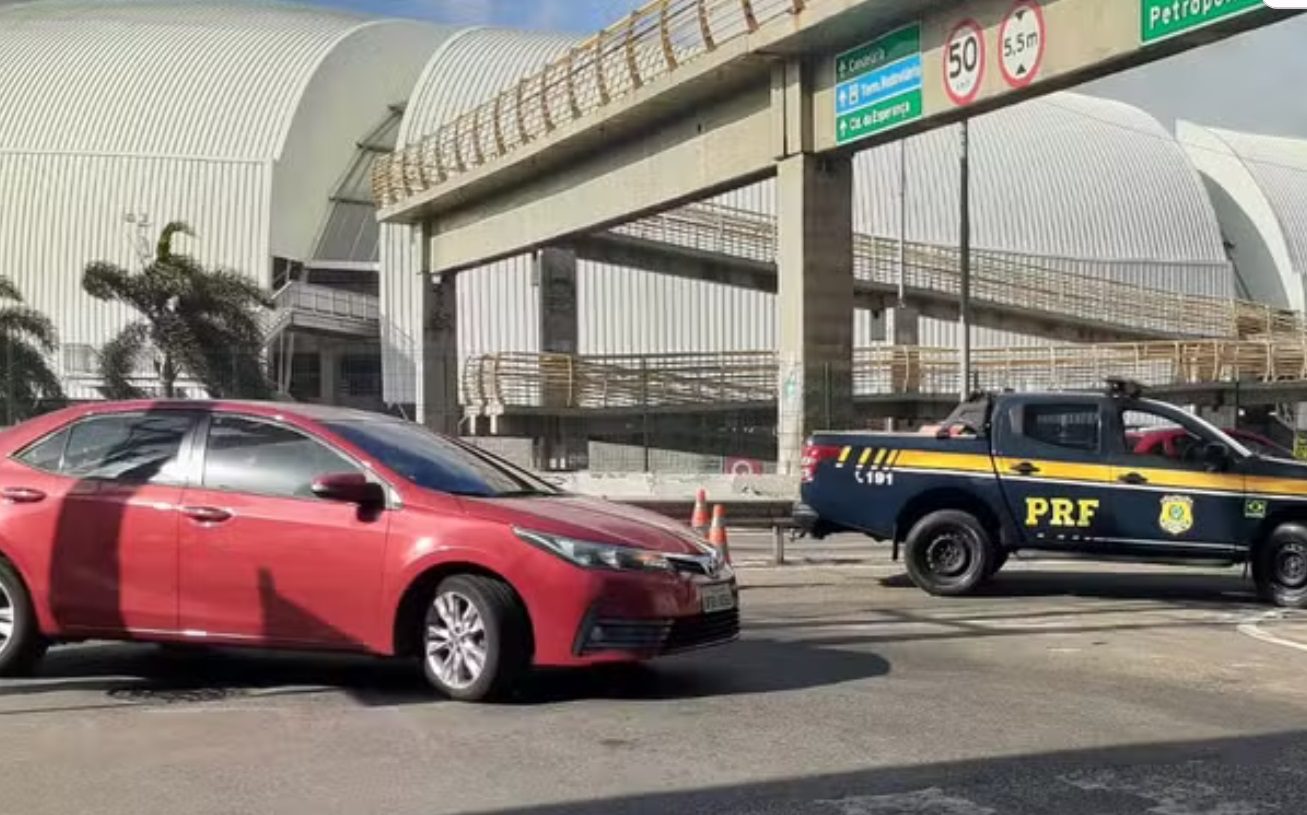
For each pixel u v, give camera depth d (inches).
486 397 1448.1
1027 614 430.0
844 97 872.9
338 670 315.3
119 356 1277.1
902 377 1550.2
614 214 1134.4
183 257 1376.7
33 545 297.3
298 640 281.0
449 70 2390.5
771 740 245.1
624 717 263.9
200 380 1304.1
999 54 750.5
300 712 268.4
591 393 1465.3
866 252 1812.3
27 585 298.0
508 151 1237.7
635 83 1023.6
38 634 299.4
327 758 231.5
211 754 234.4
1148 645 363.3
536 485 311.4
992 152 2432.3
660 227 1636.3
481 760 229.8
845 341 908.0
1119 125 2618.1
